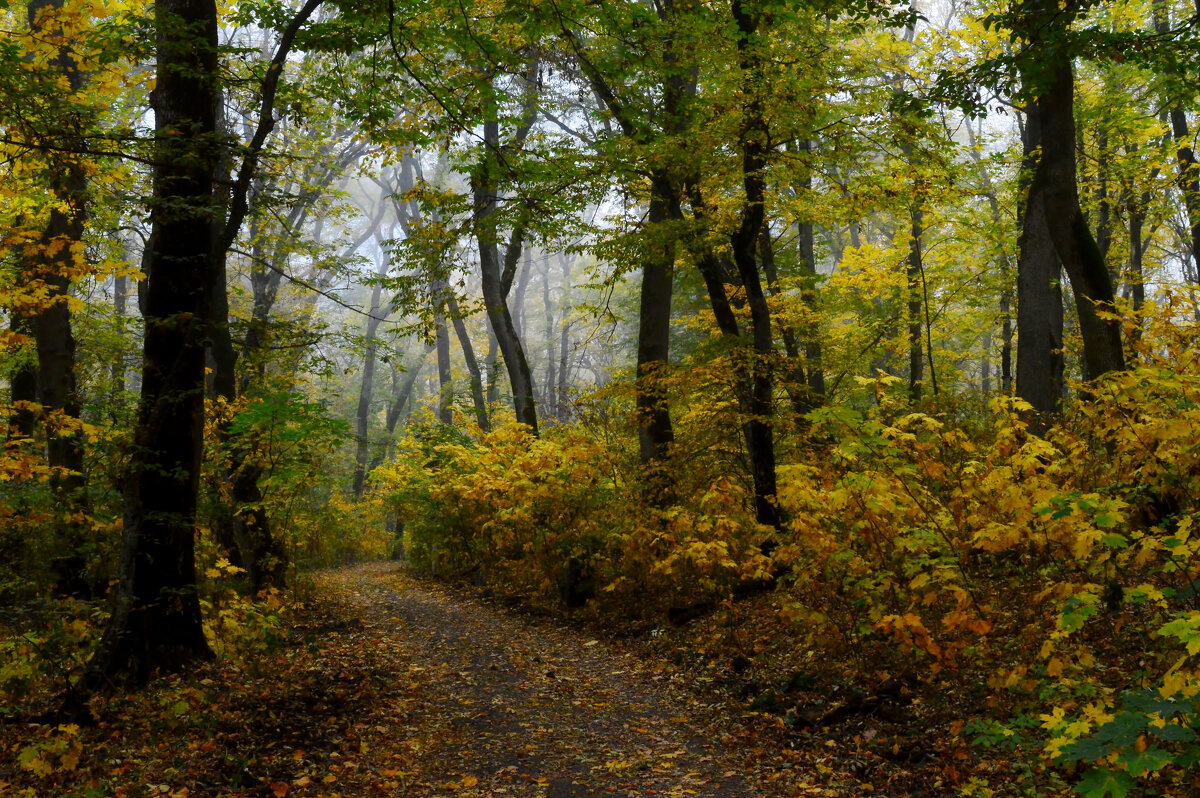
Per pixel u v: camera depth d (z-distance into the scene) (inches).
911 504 208.7
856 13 334.0
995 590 228.5
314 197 729.0
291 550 461.7
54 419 293.9
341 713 231.9
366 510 951.0
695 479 379.6
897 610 215.0
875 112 327.0
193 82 266.8
